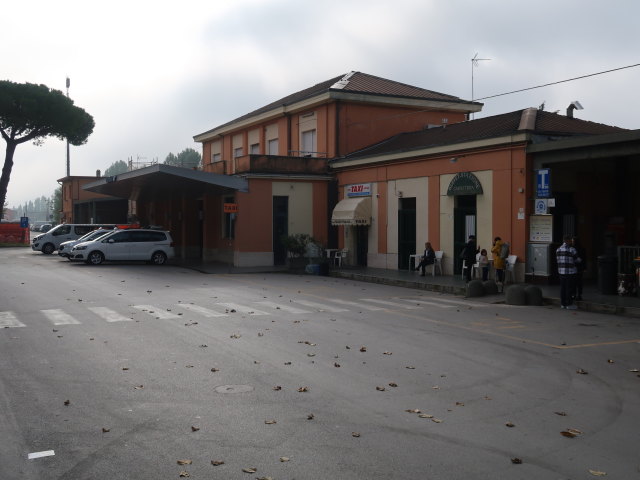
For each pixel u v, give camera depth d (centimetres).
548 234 1959
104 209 6438
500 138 2066
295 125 3400
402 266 2639
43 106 4944
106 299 1692
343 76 3531
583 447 580
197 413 679
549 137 2038
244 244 2947
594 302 1571
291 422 649
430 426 639
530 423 652
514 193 2044
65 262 3219
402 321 1350
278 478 506
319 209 3092
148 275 2506
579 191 2202
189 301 1664
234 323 1292
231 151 4234
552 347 1073
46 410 691
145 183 3441
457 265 2331
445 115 3409
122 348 1028
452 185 2303
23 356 964
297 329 1224
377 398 743
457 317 1423
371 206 2812
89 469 526
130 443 587
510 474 515
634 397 755
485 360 960
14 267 2842
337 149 3081
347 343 1085
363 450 568
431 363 935
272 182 2997
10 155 5141
